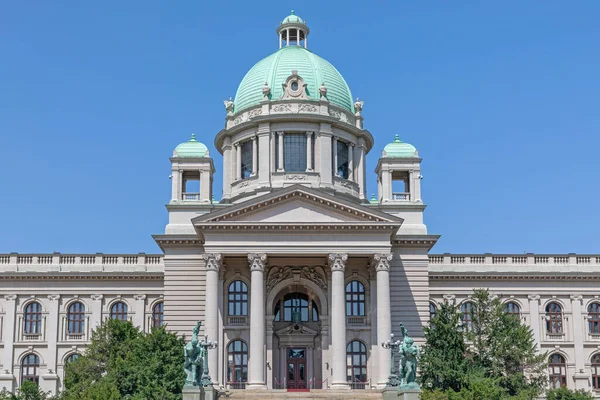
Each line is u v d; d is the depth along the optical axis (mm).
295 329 90375
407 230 91375
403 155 94500
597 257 98875
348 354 87938
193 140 95812
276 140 98000
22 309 96438
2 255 97750
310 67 103812
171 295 88438
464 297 97562
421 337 87438
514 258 98812
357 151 101875
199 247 89625
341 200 85312
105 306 96938
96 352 80188
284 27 109375
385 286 84875
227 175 101312
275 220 85438
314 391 79562
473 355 78500
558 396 81062
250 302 87125
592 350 96938
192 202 92375
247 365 87125
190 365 67188
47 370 94938
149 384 72188
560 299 98062
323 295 89375
